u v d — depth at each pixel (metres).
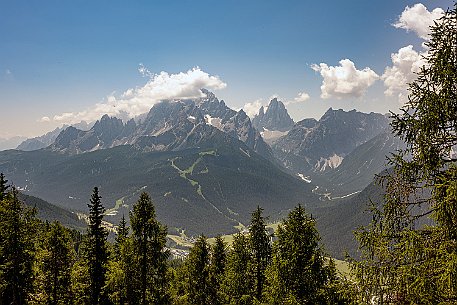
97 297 41.25
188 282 49.25
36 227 40.97
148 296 39.78
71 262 43.66
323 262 27.22
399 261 14.28
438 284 13.09
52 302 42.06
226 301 47.56
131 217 39.62
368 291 14.95
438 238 13.55
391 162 15.32
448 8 13.88
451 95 13.70
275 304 28.38
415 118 14.40
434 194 14.12
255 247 40.69
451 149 13.95
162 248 40.09
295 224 28.08
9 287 38.12
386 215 15.15
